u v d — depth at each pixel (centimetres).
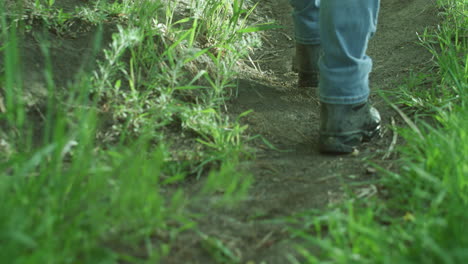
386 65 307
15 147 182
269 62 330
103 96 216
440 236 131
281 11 417
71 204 137
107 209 144
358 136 208
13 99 199
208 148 206
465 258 117
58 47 234
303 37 271
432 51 289
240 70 298
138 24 259
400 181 168
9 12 243
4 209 125
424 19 354
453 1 347
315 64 277
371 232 129
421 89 265
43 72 217
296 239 147
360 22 192
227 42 296
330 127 205
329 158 206
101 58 238
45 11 251
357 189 173
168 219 152
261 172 190
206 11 329
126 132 204
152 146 202
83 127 168
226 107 252
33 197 134
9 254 114
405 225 147
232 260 138
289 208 163
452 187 145
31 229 130
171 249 139
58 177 141
